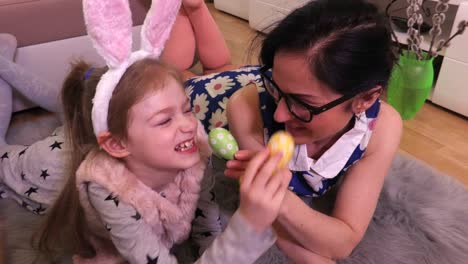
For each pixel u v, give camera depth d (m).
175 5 0.69
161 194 0.77
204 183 0.83
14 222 1.00
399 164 1.16
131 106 0.64
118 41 0.62
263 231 0.59
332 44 0.54
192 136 0.69
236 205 1.03
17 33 1.33
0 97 1.28
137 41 1.46
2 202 1.07
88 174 0.70
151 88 0.64
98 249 0.87
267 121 0.77
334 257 0.75
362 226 0.75
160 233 0.79
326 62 0.54
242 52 2.00
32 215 1.03
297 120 0.62
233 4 2.57
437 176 1.11
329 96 0.57
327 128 0.62
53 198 0.94
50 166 0.97
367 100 0.61
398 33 1.49
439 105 1.50
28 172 1.01
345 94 0.57
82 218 0.81
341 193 0.78
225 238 0.61
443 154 1.27
